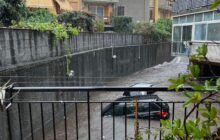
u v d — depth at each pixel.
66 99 12.81
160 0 38.00
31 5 17.95
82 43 16.05
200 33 14.77
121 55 22.80
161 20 31.84
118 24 28.19
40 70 10.62
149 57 27.69
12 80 8.60
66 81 13.34
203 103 1.35
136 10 32.94
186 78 1.30
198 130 1.27
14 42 8.99
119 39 22.86
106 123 9.18
